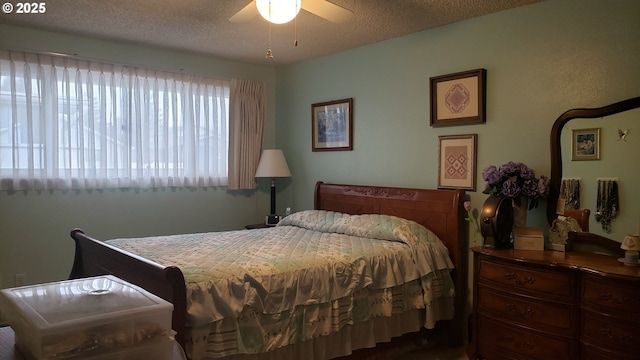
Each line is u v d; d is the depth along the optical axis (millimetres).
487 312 2762
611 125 2629
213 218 4586
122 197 4004
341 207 4141
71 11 3152
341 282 2529
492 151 3203
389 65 3877
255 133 4805
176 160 4258
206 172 4461
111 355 989
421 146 3648
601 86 2684
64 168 3689
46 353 915
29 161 3531
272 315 2248
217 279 2119
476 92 3252
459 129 3395
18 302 1076
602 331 2250
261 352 2189
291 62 4773
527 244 2781
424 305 2896
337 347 2549
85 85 3783
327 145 4473
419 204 3461
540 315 2504
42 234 3627
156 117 4125
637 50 2553
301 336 2346
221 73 4598
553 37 2887
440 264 3053
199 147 4434
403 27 3518
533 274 2527
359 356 2705
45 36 3594
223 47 4125
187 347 1967
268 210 5043
